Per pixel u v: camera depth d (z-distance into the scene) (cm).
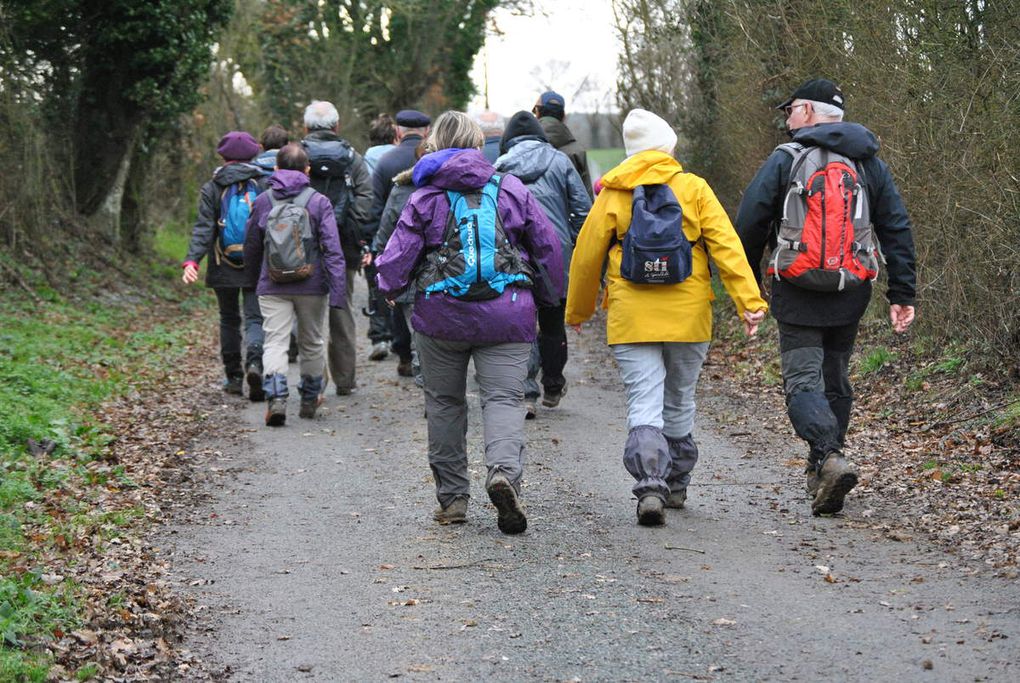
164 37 1912
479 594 568
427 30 3303
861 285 664
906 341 1090
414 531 679
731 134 1471
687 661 479
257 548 652
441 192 652
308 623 536
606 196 665
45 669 457
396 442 932
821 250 649
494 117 1132
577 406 1066
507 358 662
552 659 486
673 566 601
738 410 1033
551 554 627
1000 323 883
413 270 664
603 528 673
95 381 1124
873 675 459
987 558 588
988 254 887
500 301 650
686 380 686
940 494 698
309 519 712
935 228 971
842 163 657
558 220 953
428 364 673
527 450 883
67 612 518
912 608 528
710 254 655
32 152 1684
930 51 976
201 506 741
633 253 643
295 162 1027
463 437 688
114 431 934
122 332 1510
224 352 1159
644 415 669
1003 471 724
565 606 548
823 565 593
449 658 491
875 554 607
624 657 486
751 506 713
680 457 700
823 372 696
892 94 1038
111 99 1975
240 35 2822
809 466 704
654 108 1697
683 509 710
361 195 1157
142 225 2223
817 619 521
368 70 3328
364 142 3453
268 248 998
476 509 722
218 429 989
